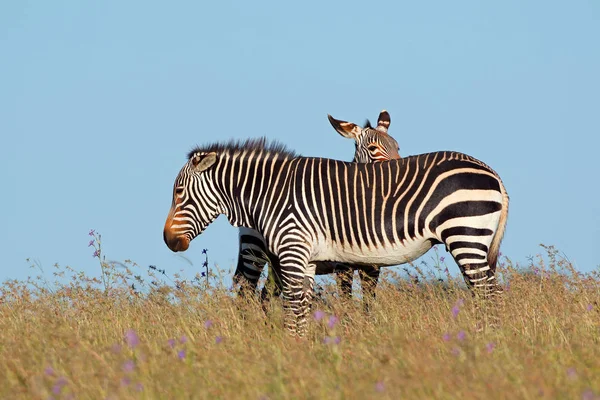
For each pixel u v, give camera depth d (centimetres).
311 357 1490
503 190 2102
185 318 1997
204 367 1384
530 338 1691
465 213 2033
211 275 2377
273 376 1301
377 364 1366
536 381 1194
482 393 1152
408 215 2089
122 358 1452
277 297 2353
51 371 1349
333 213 2169
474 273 2023
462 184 2047
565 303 1981
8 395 1323
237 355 1495
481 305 1938
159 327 1953
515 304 1986
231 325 1933
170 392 1267
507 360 1363
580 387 1216
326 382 1264
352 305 2036
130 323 1994
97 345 1658
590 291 2172
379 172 2152
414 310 1969
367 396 1166
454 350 1400
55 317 1945
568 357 1449
